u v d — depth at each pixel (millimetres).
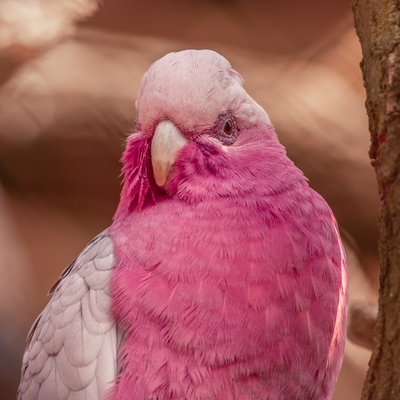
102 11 14648
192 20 15375
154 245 5750
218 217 5762
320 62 15797
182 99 6055
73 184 16359
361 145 15188
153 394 5449
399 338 4410
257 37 15680
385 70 4523
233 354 5465
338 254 6223
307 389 5930
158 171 6043
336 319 6098
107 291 5938
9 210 15344
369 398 4539
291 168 6336
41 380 6262
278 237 5723
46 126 15602
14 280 12539
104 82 15805
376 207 15109
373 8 4719
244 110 6438
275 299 5586
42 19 10891
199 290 5516
